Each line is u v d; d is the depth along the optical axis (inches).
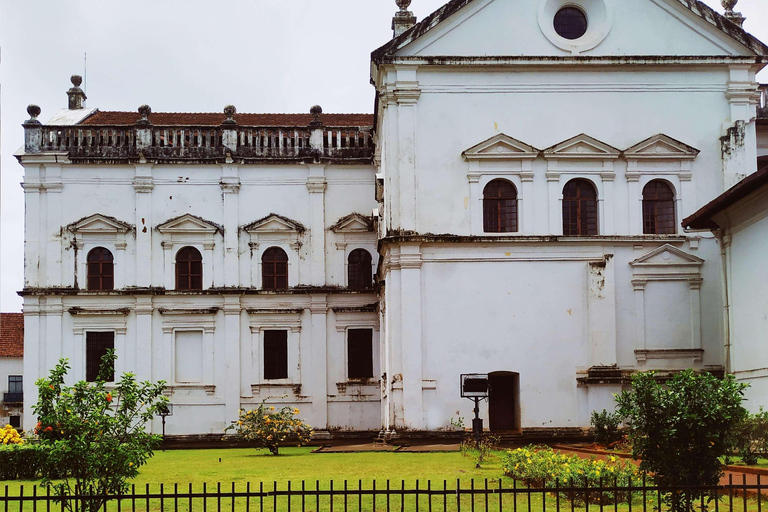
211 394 1526.8
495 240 1204.5
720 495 617.9
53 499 502.9
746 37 1234.0
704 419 550.0
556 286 1210.6
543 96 1234.6
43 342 1525.6
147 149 1552.7
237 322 1539.1
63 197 1546.5
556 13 1246.9
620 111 1239.5
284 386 1534.2
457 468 831.1
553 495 638.5
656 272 1221.7
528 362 1195.9
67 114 1717.5
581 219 1232.8
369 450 1111.6
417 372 1183.6
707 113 1245.1
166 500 663.1
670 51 1236.5
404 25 1268.5
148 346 1525.6
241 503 640.4
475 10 1229.1
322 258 1558.8
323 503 634.2
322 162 1566.2
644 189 1239.5
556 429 1182.9
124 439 572.4
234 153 1561.3
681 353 1213.1
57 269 1533.0
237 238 1555.1
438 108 1224.8
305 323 1552.7
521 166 1223.5
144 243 1542.8
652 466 561.3
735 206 1024.9
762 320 983.6
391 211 1205.1
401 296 1195.3
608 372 1190.3
